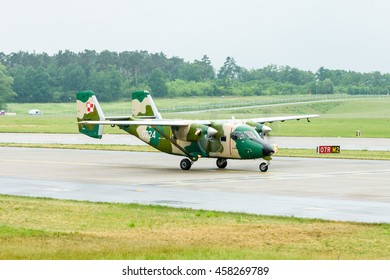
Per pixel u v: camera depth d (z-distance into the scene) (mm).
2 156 134625
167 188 85312
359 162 120062
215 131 107562
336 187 84875
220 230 56469
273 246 50500
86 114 128625
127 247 49312
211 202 72938
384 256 47281
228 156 106938
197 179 95062
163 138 112938
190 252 47594
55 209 67500
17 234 54250
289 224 59000
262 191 81625
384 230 56250
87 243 50969
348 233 55031
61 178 97000
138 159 128875
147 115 125875
